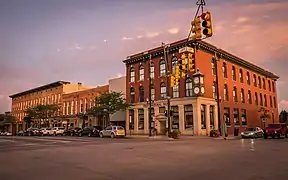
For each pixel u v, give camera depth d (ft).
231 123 147.43
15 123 289.12
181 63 65.05
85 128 154.92
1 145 75.87
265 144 66.85
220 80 144.97
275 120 200.95
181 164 34.55
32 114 222.89
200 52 133.80
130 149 55.77
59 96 226.58
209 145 64.13
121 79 173.47
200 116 127.44
